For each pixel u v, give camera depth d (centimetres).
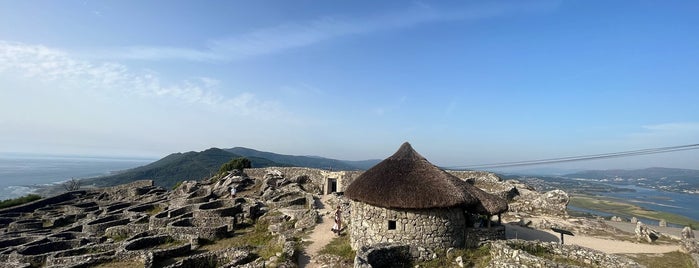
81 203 4716
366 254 1479
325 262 1719
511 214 2958
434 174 1844
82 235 2900
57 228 3500
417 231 1733
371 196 1789
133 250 2089
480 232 1817
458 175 3888
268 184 4456
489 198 1877
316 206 3306
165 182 11462
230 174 5225
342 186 4344
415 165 1903
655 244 2186
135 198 5025
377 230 1795
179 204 3897
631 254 1958
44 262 2189
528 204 3173
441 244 1728
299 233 2317
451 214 1759
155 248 2275
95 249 2256
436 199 1702
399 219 1758
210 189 4609
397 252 1625
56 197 5153
